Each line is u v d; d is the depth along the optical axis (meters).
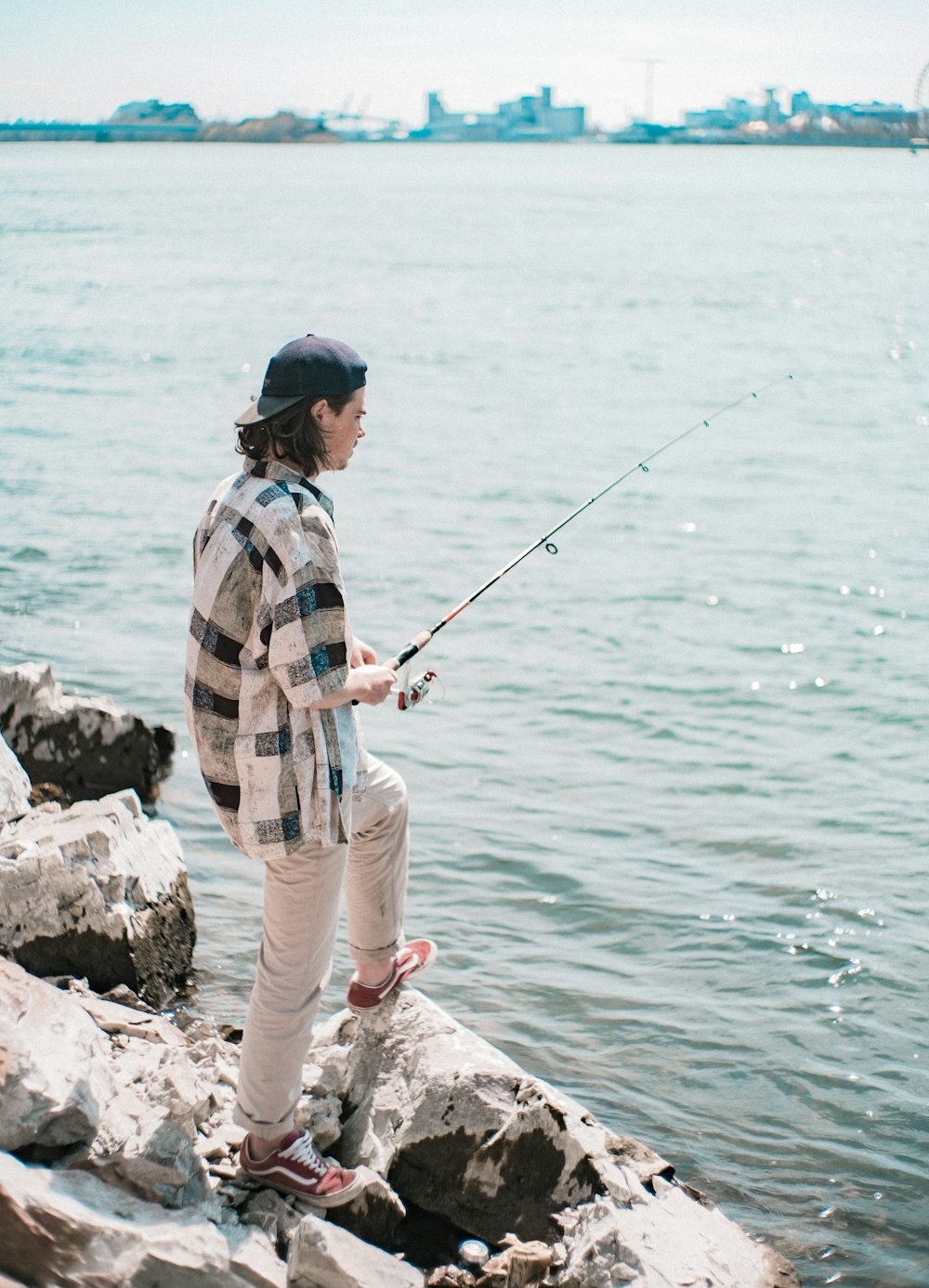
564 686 8.32
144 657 8.52
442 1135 3.24
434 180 157.38
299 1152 2.97
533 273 44.19
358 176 173.25
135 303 32.38
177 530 11.54
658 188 134.75
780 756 7.27
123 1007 3.80
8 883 4.21
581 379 22.45
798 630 9.55
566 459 15.53
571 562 11.25
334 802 2.70
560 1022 4.71
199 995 4.69
